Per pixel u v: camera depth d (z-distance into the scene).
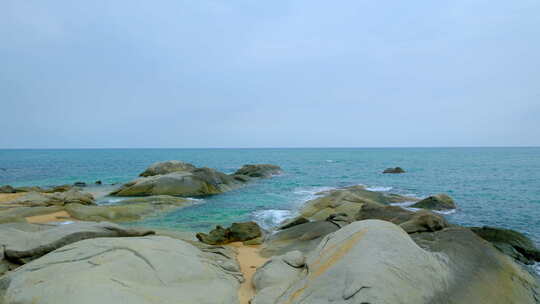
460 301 6.04
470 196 25.97
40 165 64.69
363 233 7.12
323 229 13.09
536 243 14.00
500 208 21.22
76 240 9.20
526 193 27.20
